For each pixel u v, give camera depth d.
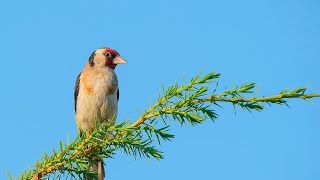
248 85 6.14
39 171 6.50
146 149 6.55
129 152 6.66
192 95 6.39
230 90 6.22
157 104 6.58
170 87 6.51
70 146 6.59
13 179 6.41
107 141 6.66
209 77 6.36
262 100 6.04
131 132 6.60
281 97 5.90
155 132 6.57
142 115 6.64
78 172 6.61
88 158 6.81
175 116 6.54
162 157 6.59
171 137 6.57
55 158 6.52
